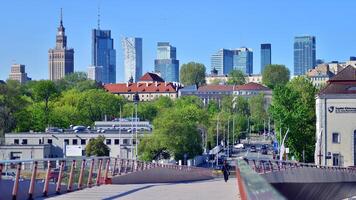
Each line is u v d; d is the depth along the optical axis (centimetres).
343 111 13888
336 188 8169
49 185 4028
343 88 13950
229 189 4900
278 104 15388
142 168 6575
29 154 18662
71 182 4341
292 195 7781
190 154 18300
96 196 4022
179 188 4984
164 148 17938
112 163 5784
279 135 15562
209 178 8481
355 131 13850
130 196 4103
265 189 1772
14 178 3584
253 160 7281
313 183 7819
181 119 18850
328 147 13950
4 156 18550
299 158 15400
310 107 15575
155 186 5244
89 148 19338
